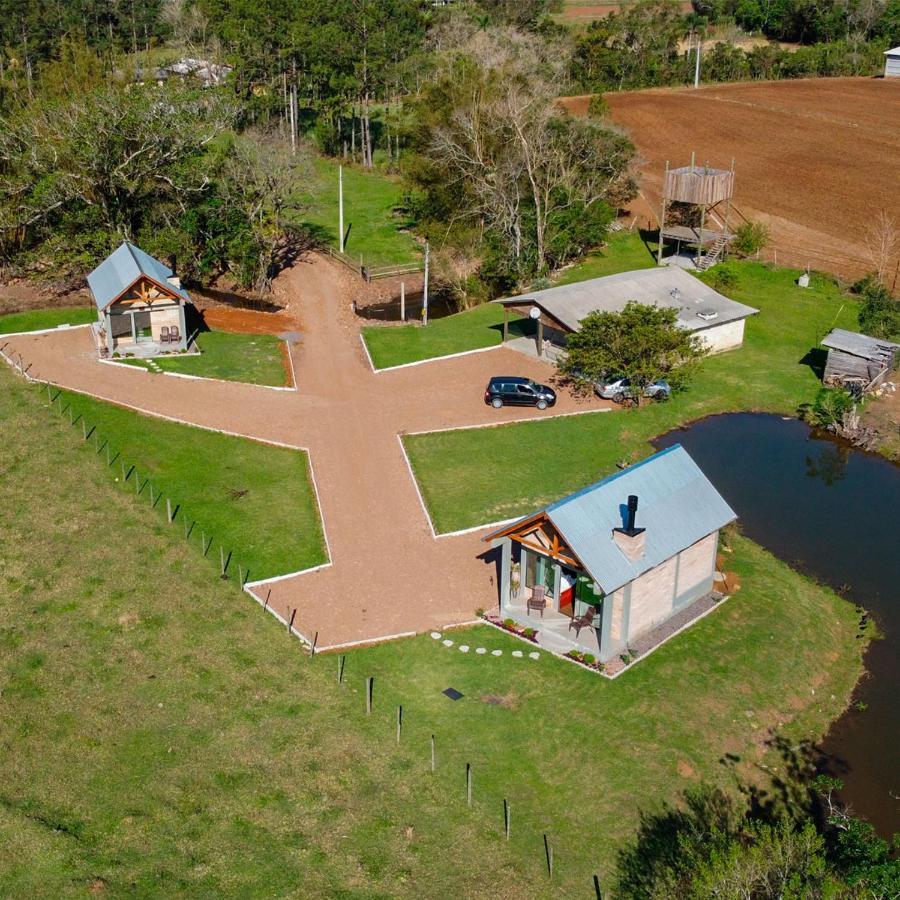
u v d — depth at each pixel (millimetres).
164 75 116438
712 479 48719
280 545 42000
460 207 81000
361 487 46719
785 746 32094
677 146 105688
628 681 34062
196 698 33062
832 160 99875
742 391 57562
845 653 36750
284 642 36000
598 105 94562
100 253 68812
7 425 51031
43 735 31375
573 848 27812
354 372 59219
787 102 122000
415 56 111500
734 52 139375
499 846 27766
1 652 35125
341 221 82312
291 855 27188
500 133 78438
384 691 33656
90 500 44719
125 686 33562
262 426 52156
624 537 33969
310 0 111875
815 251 78062
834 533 44219
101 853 27172
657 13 149000
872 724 33312
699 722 32469
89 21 145500
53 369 57719
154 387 56062
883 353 56688
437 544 42344
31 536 41906
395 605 38219
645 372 53500
